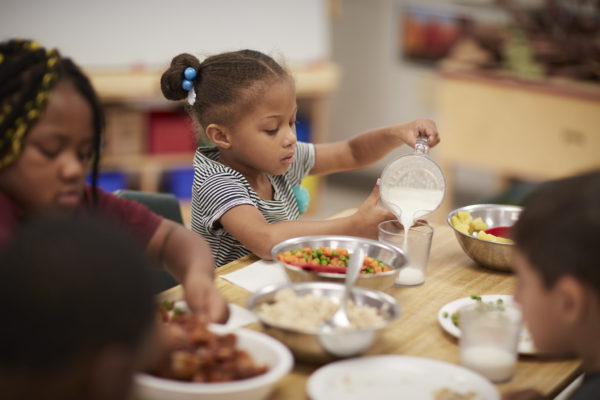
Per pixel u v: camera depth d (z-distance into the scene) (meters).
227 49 3.81
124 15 3.55
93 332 0.53
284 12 3.89
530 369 1.08
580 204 0.86
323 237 1.42
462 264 1.49
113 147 3.60
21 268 0.52
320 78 3.90
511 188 3.83
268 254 1.45
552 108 3.29
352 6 4.55
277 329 1.03
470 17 4.01
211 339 0.98
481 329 1.04
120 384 0.56
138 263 0.56
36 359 0.52
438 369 1.02
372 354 1.09
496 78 3.42
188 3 3.66
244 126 1.61
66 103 0.94
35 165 0.94
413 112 4.45
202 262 1.16
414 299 1.31
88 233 0.55
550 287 0.88
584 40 3.51
